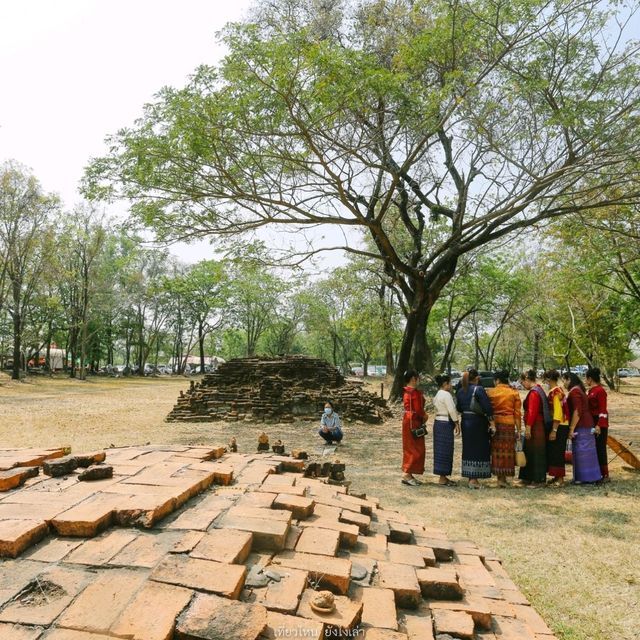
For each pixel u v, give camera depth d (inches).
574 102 461.4
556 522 234.4
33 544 114.7
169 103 395.9
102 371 2338.8
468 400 313.4
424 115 423.5
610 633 138.9
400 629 112.0
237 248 560.1
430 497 280.4
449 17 445.4
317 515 157.9
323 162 425.7
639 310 1067.3
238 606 93.8
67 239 1507.1
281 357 746.8
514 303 1304.1
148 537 120.6
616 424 630.5
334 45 424.2
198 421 621.3
